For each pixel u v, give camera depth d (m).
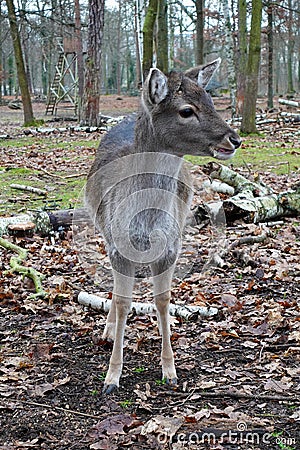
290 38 36.81
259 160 13.61
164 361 4.40
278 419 3.84
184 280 6.35
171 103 3.86
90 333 5.23
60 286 6.18
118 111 30.98
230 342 4.96
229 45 21.98
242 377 4.39
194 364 4.60
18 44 22.44
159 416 3.87
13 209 9.38
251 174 11.07
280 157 14.02
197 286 6.20
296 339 4.91
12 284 6.41
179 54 55.09
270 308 5.56
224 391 4.19
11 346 5.01
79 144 17.17
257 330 5.13
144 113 4.00
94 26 20.78
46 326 5.39
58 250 7.44
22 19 23.47
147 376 4.45
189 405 4.04
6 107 39.81
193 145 3.91
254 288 6.11
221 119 3.90
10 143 18.00
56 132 20.69
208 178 7.54
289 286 6.19
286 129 20.23
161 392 4.21
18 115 31.83
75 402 4.12
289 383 4.27
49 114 32.62
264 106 32.62
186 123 3.86
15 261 6.80
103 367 4.61
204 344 4.93
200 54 25.66
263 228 8.05
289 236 7.93
